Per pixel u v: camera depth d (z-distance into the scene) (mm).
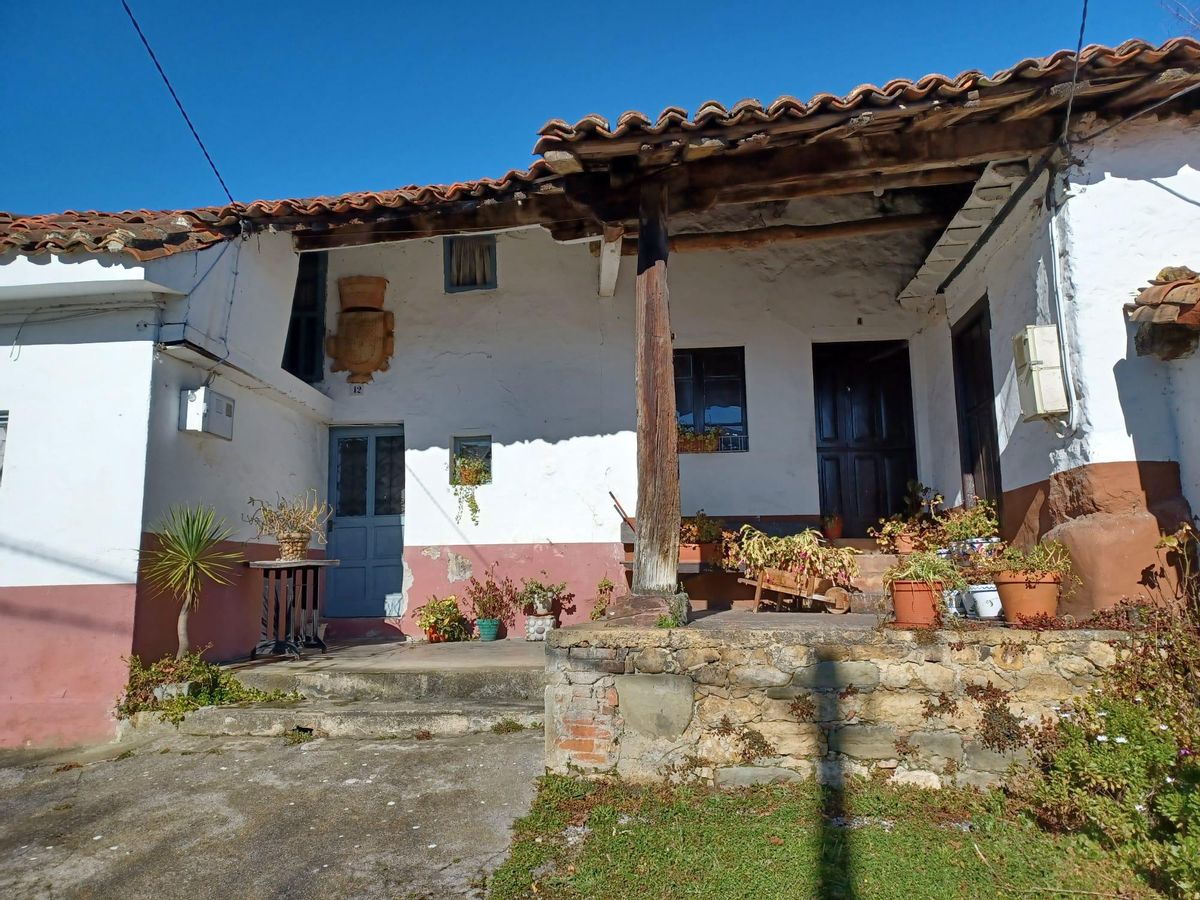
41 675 5250
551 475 7859
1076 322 4496
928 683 4062
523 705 5254
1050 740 3834
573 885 3129
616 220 5215
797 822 3627
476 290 8156
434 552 7840
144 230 5328
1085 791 3512
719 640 4203
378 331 8148
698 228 7875
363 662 6055
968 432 6680
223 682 5590
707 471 7785
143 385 5426
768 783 4047
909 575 4309
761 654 4176
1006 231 5445
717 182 4984
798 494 7715
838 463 8172
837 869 3197
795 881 3111
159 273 5262
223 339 5996
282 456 7273
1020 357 4793
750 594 6914
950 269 6719
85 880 3326
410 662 6008
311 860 3436
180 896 3180
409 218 6059
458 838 3604
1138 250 4480
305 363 8211
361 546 8070
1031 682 3979
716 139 4535
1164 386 4359
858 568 6160
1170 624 3883
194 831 3758
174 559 5363
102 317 5520
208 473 6078
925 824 3615
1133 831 3236
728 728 4133
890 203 7387
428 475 7953
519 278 8148
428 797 4047
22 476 5406
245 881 3279
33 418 5457
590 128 4469
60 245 5105
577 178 5121
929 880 3102
